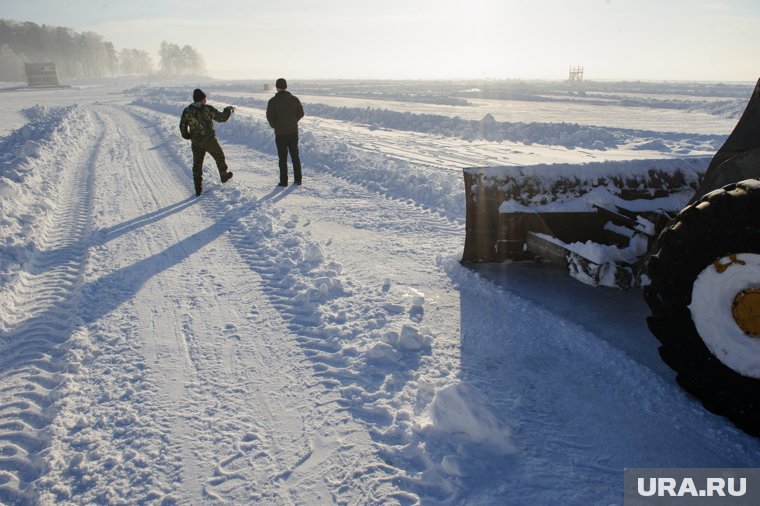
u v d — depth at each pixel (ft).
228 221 20.33
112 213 21.97
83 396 9.04
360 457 7.50
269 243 17.26
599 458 7.33
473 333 11.18
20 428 8.28
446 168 30.53
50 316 12.30
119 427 8.17
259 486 6.93
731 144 10.30
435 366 9.88
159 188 27.02
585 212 13.23
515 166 14.11
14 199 22.18
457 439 7.72
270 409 8.63
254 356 10.36
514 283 13.88
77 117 68.03
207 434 7.99
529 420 8.19
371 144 43.39
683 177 13.79
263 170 32.35
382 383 9.34
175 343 10.86
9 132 58.49
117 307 12.66
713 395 7.95
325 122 66.95
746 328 7.52
